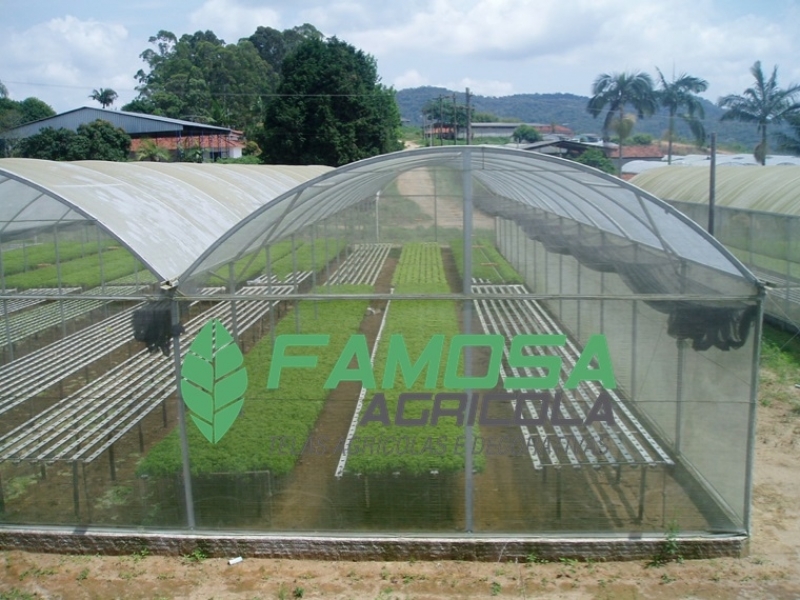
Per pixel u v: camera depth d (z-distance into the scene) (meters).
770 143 50.41
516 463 8.18
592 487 8.17
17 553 8.44
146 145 53.38
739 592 7.42
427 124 90.88
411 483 8.26
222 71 99.75
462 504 8.23
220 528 8.39
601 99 54.91
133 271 18.14
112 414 8.82
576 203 11.41
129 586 7.75
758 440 11.23
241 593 7.59
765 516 8.95
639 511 8.16
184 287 8.16
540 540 8.05
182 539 8.29
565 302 9.37
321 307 8.65
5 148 54.84
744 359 7.95
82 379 10.09
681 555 8.05
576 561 8.05
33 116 91.12
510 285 11.84
